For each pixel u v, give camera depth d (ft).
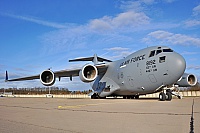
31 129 18.61
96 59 94.27
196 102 47.78
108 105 41.65
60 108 36.83
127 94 71.67
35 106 42.06
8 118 25.62
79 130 17.72
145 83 59.98
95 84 87.35
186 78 68.39
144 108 33.91
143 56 60.85
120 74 69.26
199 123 19.63
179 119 22.11
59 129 18.34
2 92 305.53
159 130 16.93
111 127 18.63
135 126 18.80
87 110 32.60
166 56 54.54
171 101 52.49
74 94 217.97
